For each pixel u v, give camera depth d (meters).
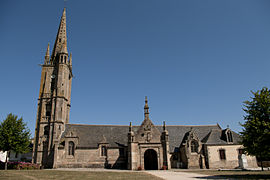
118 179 25.41
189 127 60.09
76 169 45.28
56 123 53.16
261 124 26.23
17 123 43.38
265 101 27.23
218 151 49.44
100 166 50.16
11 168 42.53
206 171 38.56
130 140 47.59
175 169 46.78
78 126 56.88
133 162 46.00
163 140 48.53
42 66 61.12
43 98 56.94
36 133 54.62
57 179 25.17
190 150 49.50
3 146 40.88
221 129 57.62
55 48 64.75
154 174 32.38
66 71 60.56
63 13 70.00
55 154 49.22
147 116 51.25
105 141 52.41
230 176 27.42
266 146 25.44
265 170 37.03
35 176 28.17
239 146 50.22
